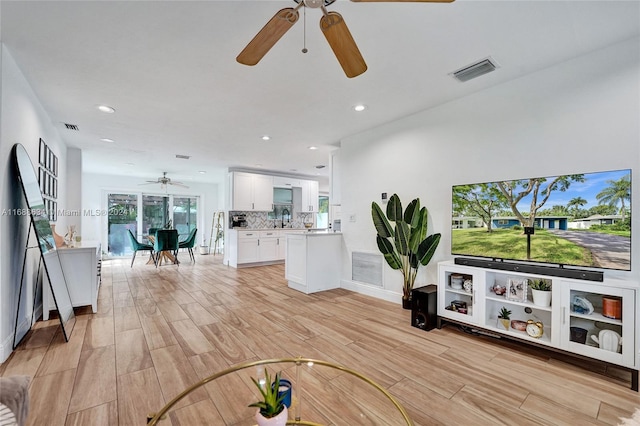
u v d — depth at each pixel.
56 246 3.14
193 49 2.16
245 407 1.61
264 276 5.41
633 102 2.05
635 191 2.02
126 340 2.52
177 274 5.57
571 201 2.23
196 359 2.19
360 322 2.99
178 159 5.98
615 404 1.67
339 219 5.25
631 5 1.71
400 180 3.65
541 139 2.47
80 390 1.78
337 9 1.75
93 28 1.92
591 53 2.22
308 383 1.88
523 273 2.30
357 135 4.25
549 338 2.23
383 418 1.54
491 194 2.67
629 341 1.83
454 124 3.08
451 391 1.80
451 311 2.74
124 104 3.16
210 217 9.55
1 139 2.08
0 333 2.10
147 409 1.61
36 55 2.22
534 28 1.93
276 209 7.75
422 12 1.78
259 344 2.46
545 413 1.60
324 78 2.60
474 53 2.22
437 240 3.08
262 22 1.87
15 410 1.03
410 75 2.55
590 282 1.98
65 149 4.83
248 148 5.09
